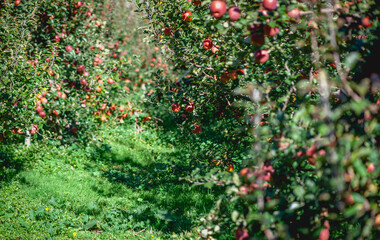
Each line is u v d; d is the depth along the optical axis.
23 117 6.52
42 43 8.83
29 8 7.71
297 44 2.67
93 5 11.05
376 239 2.14
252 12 2.29
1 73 5.98
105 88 9.53
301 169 2.58
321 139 1.93
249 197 2.17
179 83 5.35
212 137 5.42
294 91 2.84
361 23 2.27
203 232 2.64
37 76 6.68
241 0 2.55
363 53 2.22
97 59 9.71
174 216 5.73
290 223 2.41
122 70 10.18
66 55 8.80
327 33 2.34
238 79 4.00
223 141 5.10
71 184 7.30
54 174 7.73
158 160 9.73
